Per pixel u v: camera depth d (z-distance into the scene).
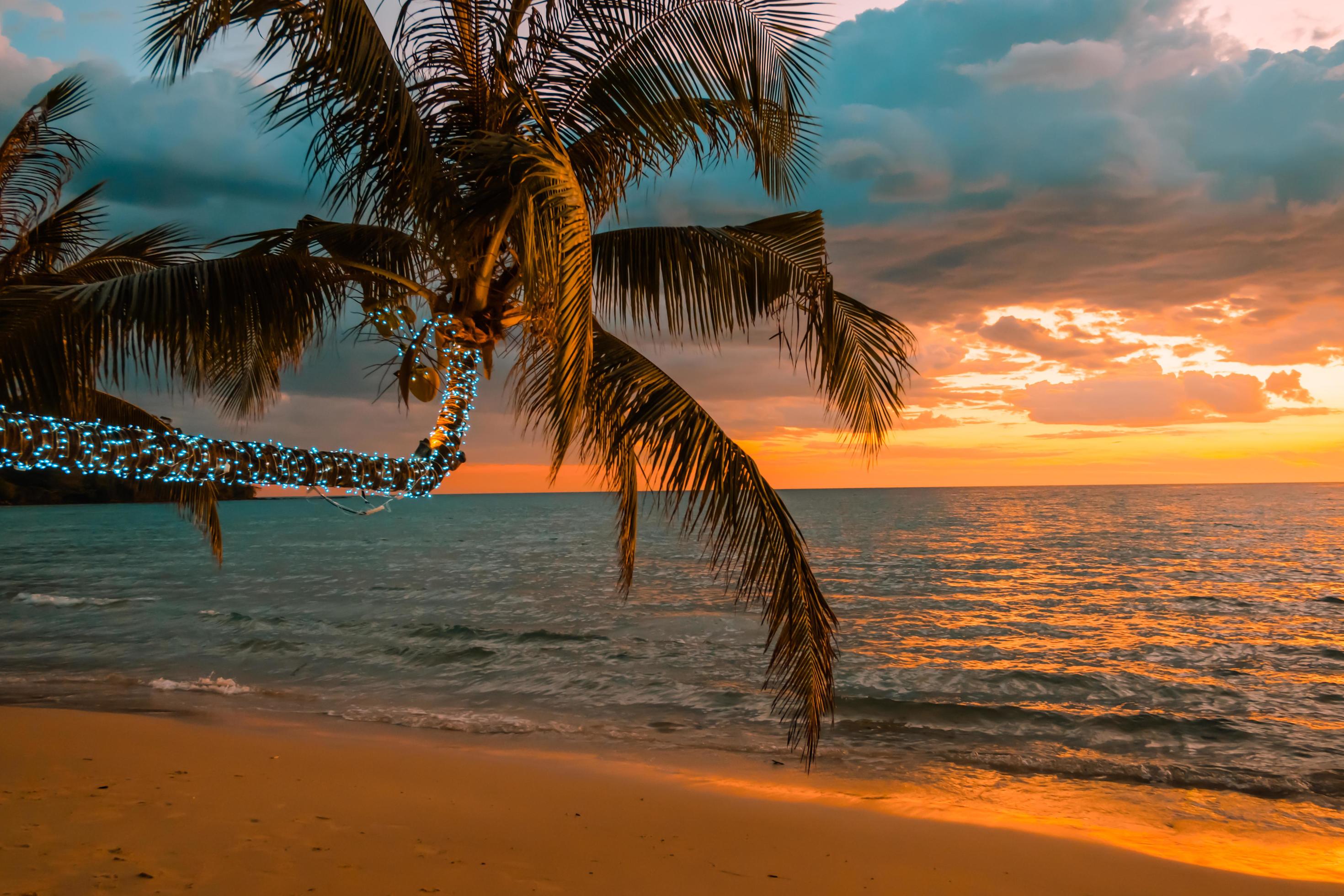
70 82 6.20
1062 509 96.81
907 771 8.27
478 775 7.00
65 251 6.52
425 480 4.30
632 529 5.36
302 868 4.41
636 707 10.88
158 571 33.06
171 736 7.86
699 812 6.20
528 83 4.25
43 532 70.62
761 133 4.49
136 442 3.13
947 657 15.21
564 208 3.20
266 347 4.12
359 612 21.00
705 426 4.06
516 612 21.02
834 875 5.00
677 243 4.46
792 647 4.22
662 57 4.12
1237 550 41.72
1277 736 9.78
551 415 3.50
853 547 45.38
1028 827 6.48
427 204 3.81
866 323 4.67
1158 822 6.90
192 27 3.36
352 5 3.22
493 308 4.32
